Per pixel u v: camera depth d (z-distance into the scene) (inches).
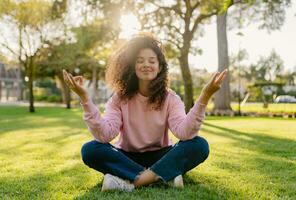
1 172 143.8
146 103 120.1
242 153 194.5
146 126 121.0
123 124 122.4
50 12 750.5
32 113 763.4
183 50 674.2
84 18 690.8
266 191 110.1
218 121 534.6
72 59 903.1
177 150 111.7
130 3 637.3
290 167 151.6
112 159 112.1
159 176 111.3
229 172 140.0
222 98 807.7
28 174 138.8
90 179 128.0
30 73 823.7
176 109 118.4
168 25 667.4
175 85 1411.2
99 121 108.8
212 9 645.9
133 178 111.0
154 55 117.3
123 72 119.6
